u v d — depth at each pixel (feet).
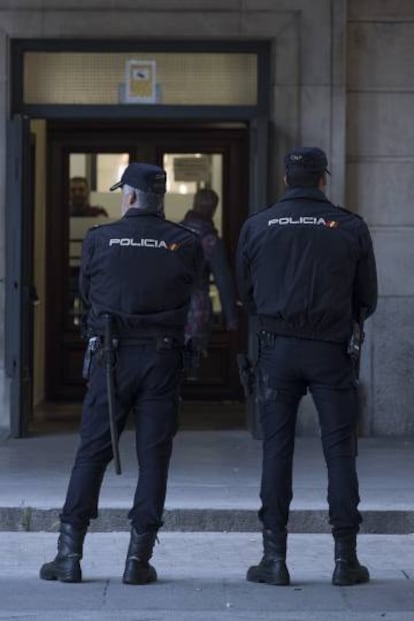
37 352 75.15
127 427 67.62
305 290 37.35
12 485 52.85
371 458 59.72
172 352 38.14
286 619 35.81
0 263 63.72
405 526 48.93
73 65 64.85
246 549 46.14
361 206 64.95
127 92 64.85
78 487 38.60
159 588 38.99
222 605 37.14
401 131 64.85
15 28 63.82
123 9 63.87
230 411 74.33
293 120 64.23
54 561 39.63
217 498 50.60
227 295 65.82
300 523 48.75
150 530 39.01
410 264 64.85
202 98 64.95
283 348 37.83
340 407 37.96
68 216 77.46
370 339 64.80
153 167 38.78
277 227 37.86
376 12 64.44
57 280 77.41
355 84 64.80
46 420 70.18
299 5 63.87
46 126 76.43
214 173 77.10
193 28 63.98
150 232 38.19
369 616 36.19
